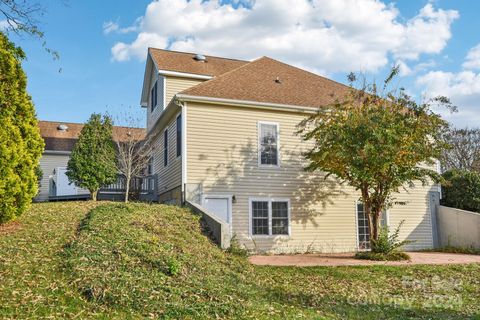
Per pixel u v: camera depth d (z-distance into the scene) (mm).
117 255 8672
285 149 17250
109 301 6844
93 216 11430
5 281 6992
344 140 13859
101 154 20469
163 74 19906
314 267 11945
